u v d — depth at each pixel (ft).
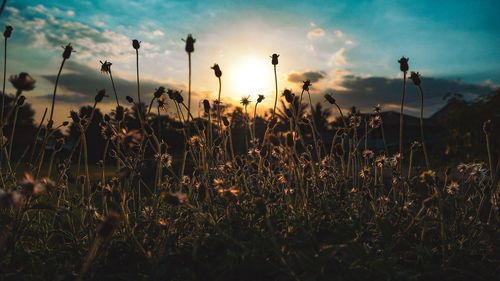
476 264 5.67
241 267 5.25
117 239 6.11
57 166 7.32
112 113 6.57
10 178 6.73
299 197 7.05
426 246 6.09
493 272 5.59
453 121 36.40
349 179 7.98
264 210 4.74
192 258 5.27
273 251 5.44
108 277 5.25
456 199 6.57
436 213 7.32
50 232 6.19
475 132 32.89
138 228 6.18
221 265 5.28
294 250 5.41
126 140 5.22
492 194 6.52
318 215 6.61
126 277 5.05
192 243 6.24
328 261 5.46
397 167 7.53
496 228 6.13
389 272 4.84
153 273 5.07
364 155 8.24
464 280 5.35
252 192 7.08
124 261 5.79
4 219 5.06
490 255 6.24
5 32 6.07
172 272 5.31
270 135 6.36
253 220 6.47
